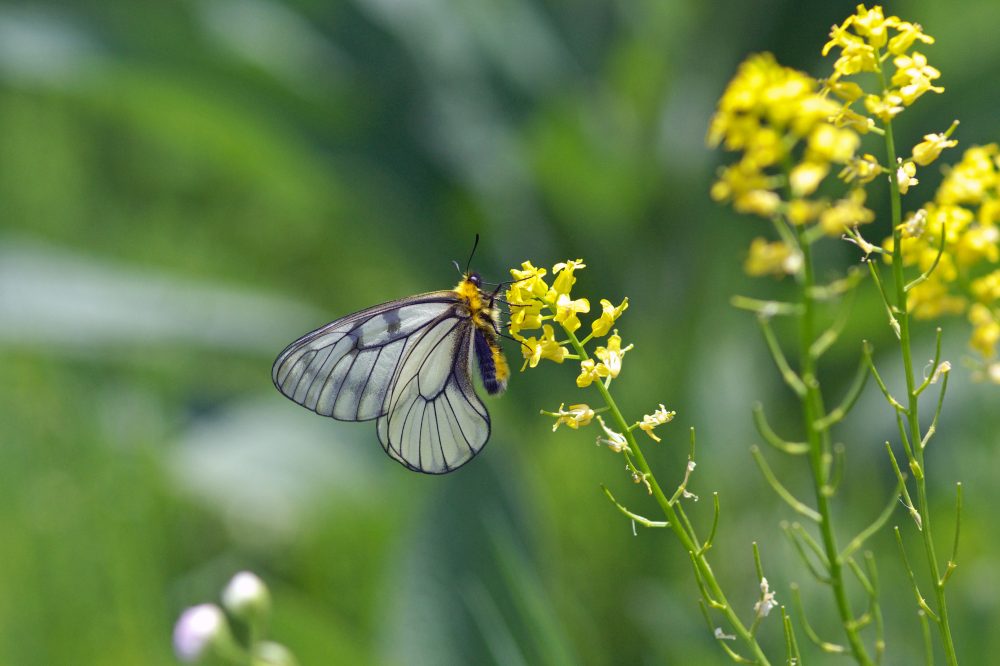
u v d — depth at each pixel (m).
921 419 1.00
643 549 1.01
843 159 0.80
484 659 0.93
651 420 0.80
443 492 0.96
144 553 1.02
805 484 1.00
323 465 1.07
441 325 0.86
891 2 1.06
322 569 1.04
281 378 0.86
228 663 0.93
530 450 1.06
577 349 0.80
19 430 1.03
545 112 1.05
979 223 0.83
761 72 0.81
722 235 1.07
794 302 1.03
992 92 1.04
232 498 1.06
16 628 1.00
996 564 0.93
